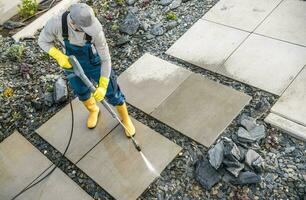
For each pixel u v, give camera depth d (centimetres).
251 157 309
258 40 405
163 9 471
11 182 338
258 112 346
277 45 395
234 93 363
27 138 372
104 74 278
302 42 390
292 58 379
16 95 411
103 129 359
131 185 316
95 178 327
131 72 408
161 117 358
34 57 446
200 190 304
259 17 429
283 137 326
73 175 335
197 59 404
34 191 328
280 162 309
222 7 454
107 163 335
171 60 412
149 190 312
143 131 351
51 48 276
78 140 357
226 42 413
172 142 337
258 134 325
